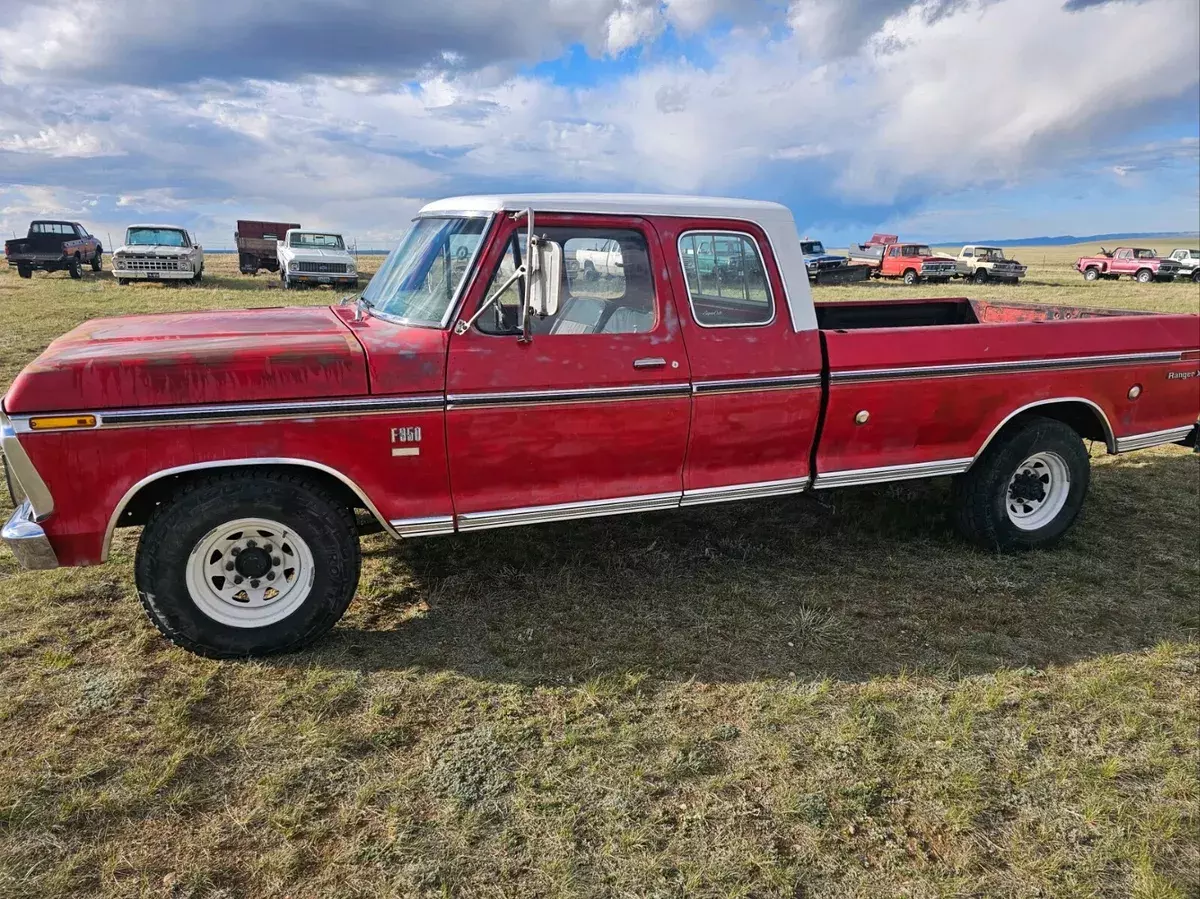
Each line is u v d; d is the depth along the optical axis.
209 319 4.14
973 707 3.40
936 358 4.48
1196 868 2.61
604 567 4.70
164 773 2.86
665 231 4.00
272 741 3.09
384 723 3.22
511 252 3.76
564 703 3.38
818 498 4.98
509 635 3.92
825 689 3.49
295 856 2.54
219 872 2.48
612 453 3.98
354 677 3.51
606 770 2.97
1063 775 3.00
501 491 3.85
